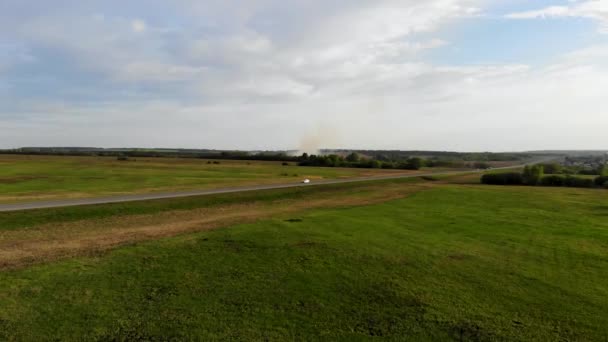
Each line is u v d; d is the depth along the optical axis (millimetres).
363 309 10906
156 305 10852
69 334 9164
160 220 25766
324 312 10664
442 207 33750
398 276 13695
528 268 14969
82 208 27234
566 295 12195
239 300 11320
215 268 14164
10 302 10805
